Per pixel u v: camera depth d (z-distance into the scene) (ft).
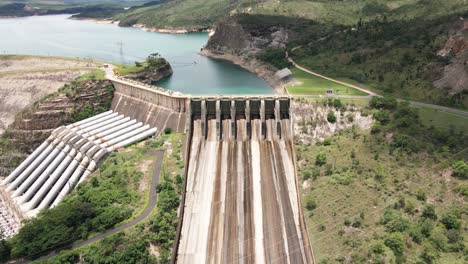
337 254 227.61
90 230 253.24
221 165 323.78
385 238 222.69
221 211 286.46
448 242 210.59
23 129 435.12
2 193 357.00
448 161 265.95
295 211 284.20
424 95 380.78
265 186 304.71
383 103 344.28
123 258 230.27
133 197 284.41
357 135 324.19
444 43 457.27
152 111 413.80
